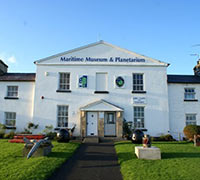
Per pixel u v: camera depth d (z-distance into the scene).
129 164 8.29
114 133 16.88
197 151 11.12
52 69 18.19
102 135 16.58
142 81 18.41
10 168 7.42
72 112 17.47
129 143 13.59
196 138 13.43
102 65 18.27
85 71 18.17
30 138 14.07
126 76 18.11
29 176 6.60
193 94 18.73
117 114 16.94
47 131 16.95
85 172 7.53
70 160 9.20
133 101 17.66
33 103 18.05
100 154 10.50
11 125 18.11
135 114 17.66
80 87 17.88
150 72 18.27
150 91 17.95
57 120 17.52
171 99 18.41
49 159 8.81
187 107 18.31
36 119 17.39
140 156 9.27
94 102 17.00
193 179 6.53
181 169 7.57
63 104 17.59
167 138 16.41
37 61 18.14
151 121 17.47
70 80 18.02
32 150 8.99
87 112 17.17
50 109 17.55
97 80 18.17
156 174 6.98
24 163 8.14
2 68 20.28
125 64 18.25
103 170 7.79
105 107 16.94
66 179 6.76
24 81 18.62
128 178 6.69
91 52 18.42
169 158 9.36
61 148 11.33
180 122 18.05
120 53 18.47
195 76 20.45
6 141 14.02
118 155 10.06
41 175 6.79
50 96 17.72
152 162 8.59
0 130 17.14
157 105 17.72
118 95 17.77
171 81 18.64
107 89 17.88
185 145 13.40
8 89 18.78
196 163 8.43
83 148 12.11
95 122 17.06
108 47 18.53
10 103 18.28
